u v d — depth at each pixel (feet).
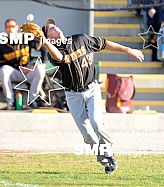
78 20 137.18
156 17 131.23
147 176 66.13
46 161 76.28
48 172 68.59
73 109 65.77
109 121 109.81
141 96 126.00
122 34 138.62
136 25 138.72
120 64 130.11
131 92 114.62
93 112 64.34
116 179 64.23
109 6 141.59
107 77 114.93
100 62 129.80
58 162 75.61
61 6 122.72
